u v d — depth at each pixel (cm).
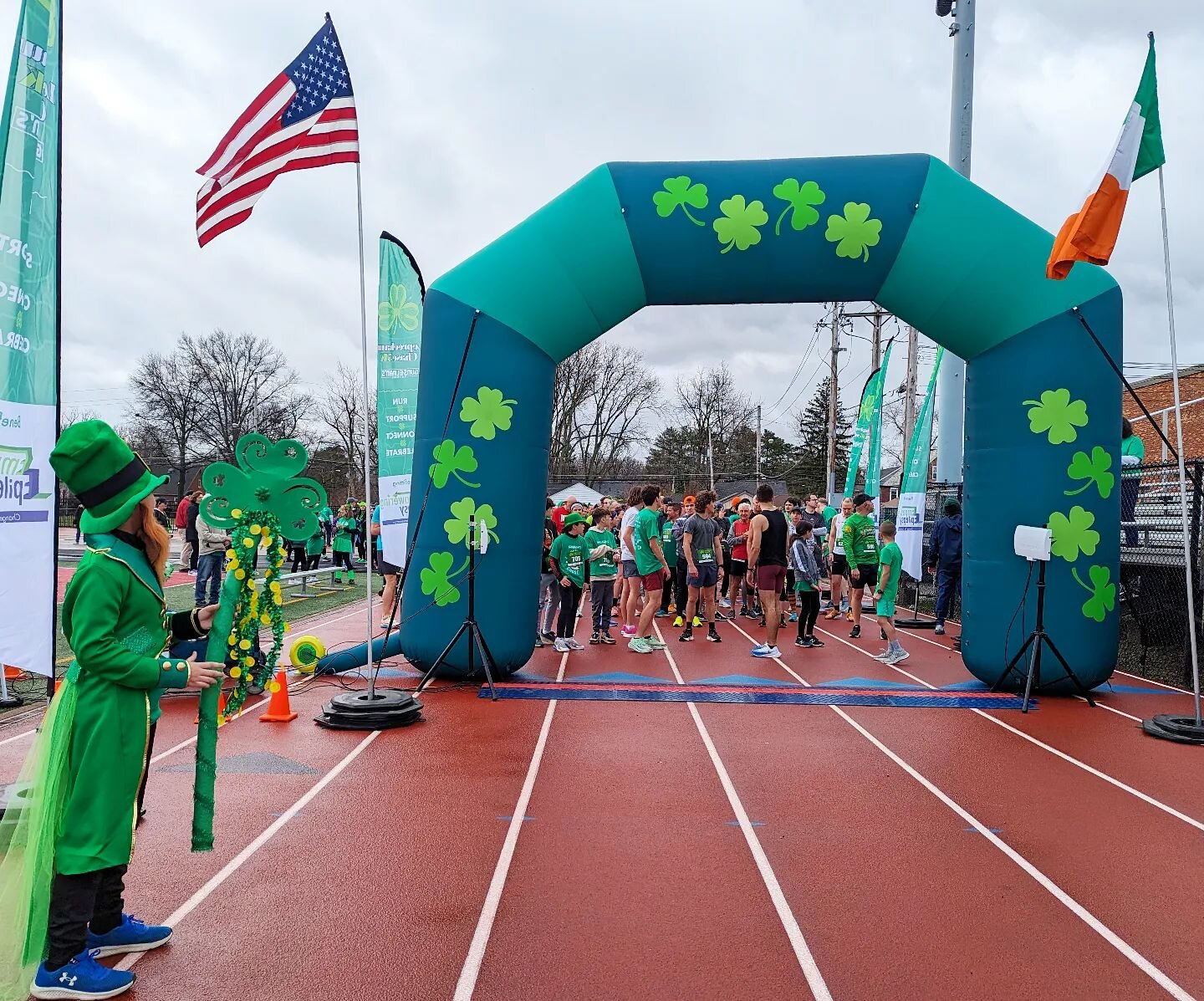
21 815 323
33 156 582
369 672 748
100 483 326
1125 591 1087
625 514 1302
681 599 1459
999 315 838
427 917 398
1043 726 750
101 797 319
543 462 888
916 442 1407
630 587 1281
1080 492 827
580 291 865
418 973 351
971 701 830
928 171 845
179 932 381
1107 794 578
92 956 333
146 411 6419
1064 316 824
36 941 311
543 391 878
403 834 495
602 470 6988
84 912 321
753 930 390
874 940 383
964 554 891
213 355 6425
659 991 340
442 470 860
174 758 636
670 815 530
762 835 500
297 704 793
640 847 481
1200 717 717
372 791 566
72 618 315
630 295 882
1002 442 848
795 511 1791
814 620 1181
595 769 616
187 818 515
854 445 2036
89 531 327
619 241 856
